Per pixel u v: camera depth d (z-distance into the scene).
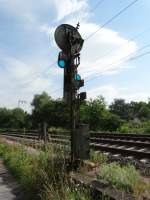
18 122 78.06
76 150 5.08
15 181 5.82
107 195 3.44
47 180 4.35
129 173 4.15
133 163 5.88
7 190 5.07
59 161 5.13
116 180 3.98
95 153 6.35
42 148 6.67
